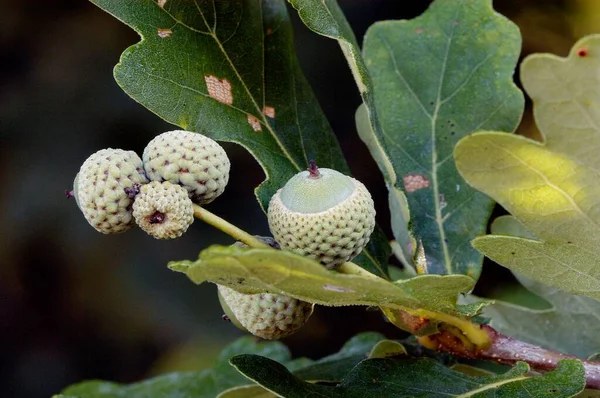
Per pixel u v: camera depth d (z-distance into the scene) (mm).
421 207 370
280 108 358
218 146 325
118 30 575
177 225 318
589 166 314
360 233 319
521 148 313
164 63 344
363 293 311
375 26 383
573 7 564
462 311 328
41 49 572
